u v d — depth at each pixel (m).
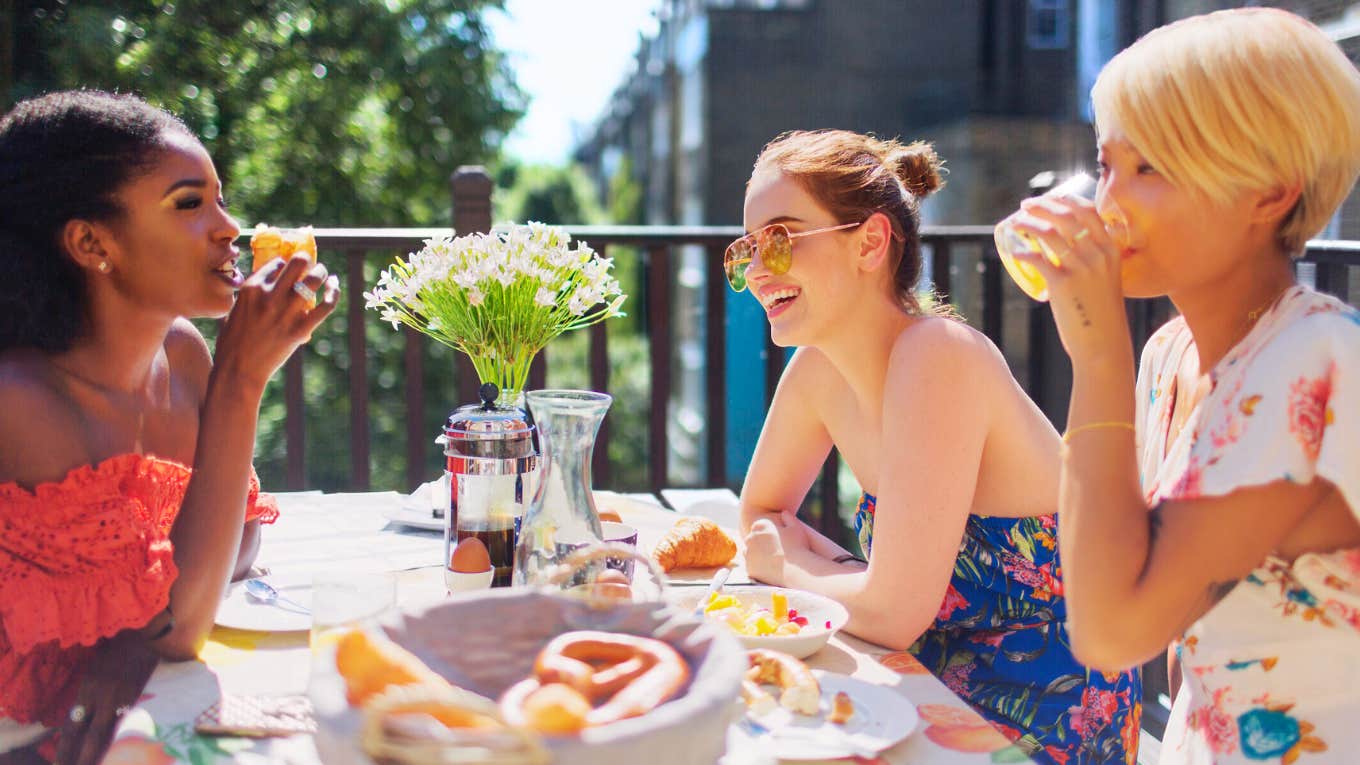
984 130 8.96
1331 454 0.97
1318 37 1.02
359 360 3.62
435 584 1.55
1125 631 1.05
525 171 25.22
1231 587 1.10
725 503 2.21
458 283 1.53
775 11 12.71
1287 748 1.08
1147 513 1.07
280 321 1.34
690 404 15.24
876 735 1.07
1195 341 1.18
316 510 1.99
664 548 1.65
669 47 17.39
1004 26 9.09
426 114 11.52
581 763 0.73
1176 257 1.09
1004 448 1.58
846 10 11.94
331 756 0.78
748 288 1.73
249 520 1.54
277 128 10.21
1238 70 1.01
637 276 20.00
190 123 9.45
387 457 9.71
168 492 1.46
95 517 1.25
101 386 1.43
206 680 1.19
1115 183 1.10
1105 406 1.08
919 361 1.54
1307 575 1.05
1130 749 1.57
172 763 0.99
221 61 9.97
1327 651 1.07
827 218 1.65
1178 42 1.04
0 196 1.34
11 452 1.30
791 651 1.28
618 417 16.91
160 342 1.51
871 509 1.83
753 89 12.77
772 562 1.61
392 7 11.06
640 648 0.90
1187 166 1.04
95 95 1.40
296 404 3.64
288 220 10.35
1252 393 1.01
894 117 11.34
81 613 1.22
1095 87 1.13
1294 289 1.08
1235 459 1.00
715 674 0.85
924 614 1.46
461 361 3.57
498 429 1.46
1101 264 1.08
